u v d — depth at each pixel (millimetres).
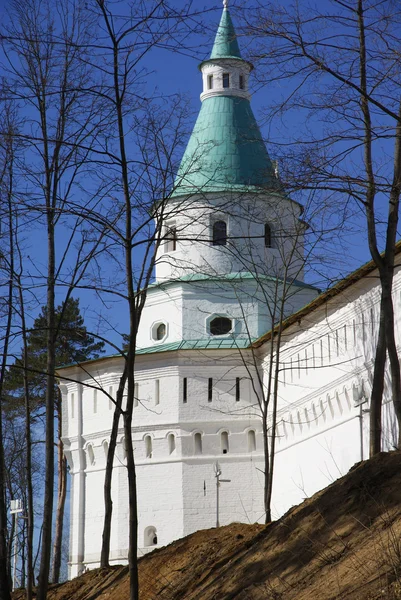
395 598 14812
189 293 60031
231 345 59000
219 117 61438
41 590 27609
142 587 26656
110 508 36688
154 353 59969
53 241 29219
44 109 28578
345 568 17094
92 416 62469
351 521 18875
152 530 59031
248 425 58906
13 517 53781
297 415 54281
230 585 20234
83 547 61906
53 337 29484
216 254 58875
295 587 17828
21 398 61000
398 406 28250
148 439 60094
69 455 63656
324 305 48844
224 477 58531
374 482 19734
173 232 26172
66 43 24812
